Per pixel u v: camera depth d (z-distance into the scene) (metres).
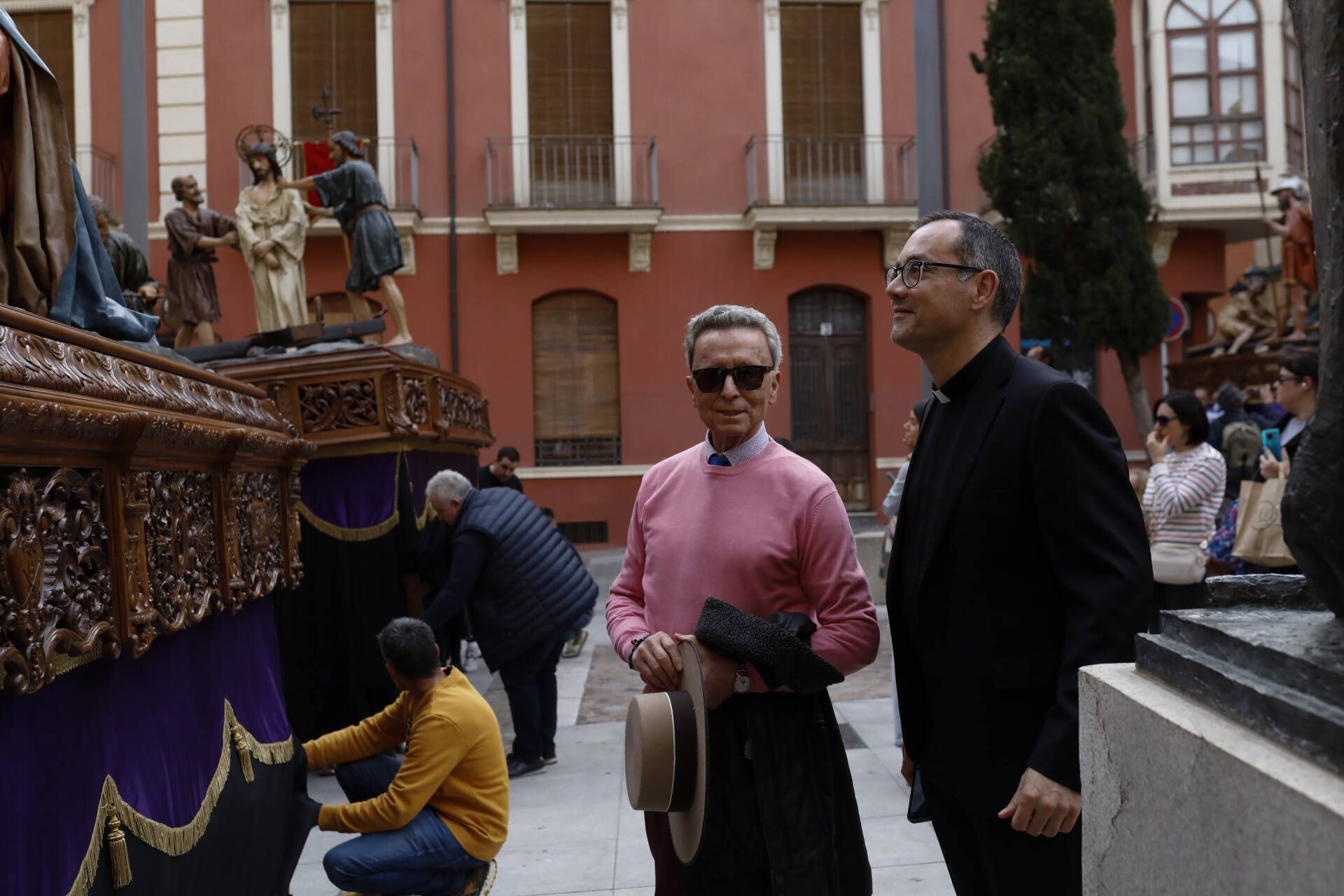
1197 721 1.34
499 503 5.83
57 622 1.81
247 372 6.09
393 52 17.25
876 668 8.12
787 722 2.38
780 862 2.28
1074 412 2.07
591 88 17.64
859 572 2.47
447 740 3.65
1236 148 17.66
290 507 3.62
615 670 8.70
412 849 3.60
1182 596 5.10
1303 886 1.09
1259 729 1.25
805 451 17.77
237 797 2.85
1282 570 5.12
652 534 2.62
